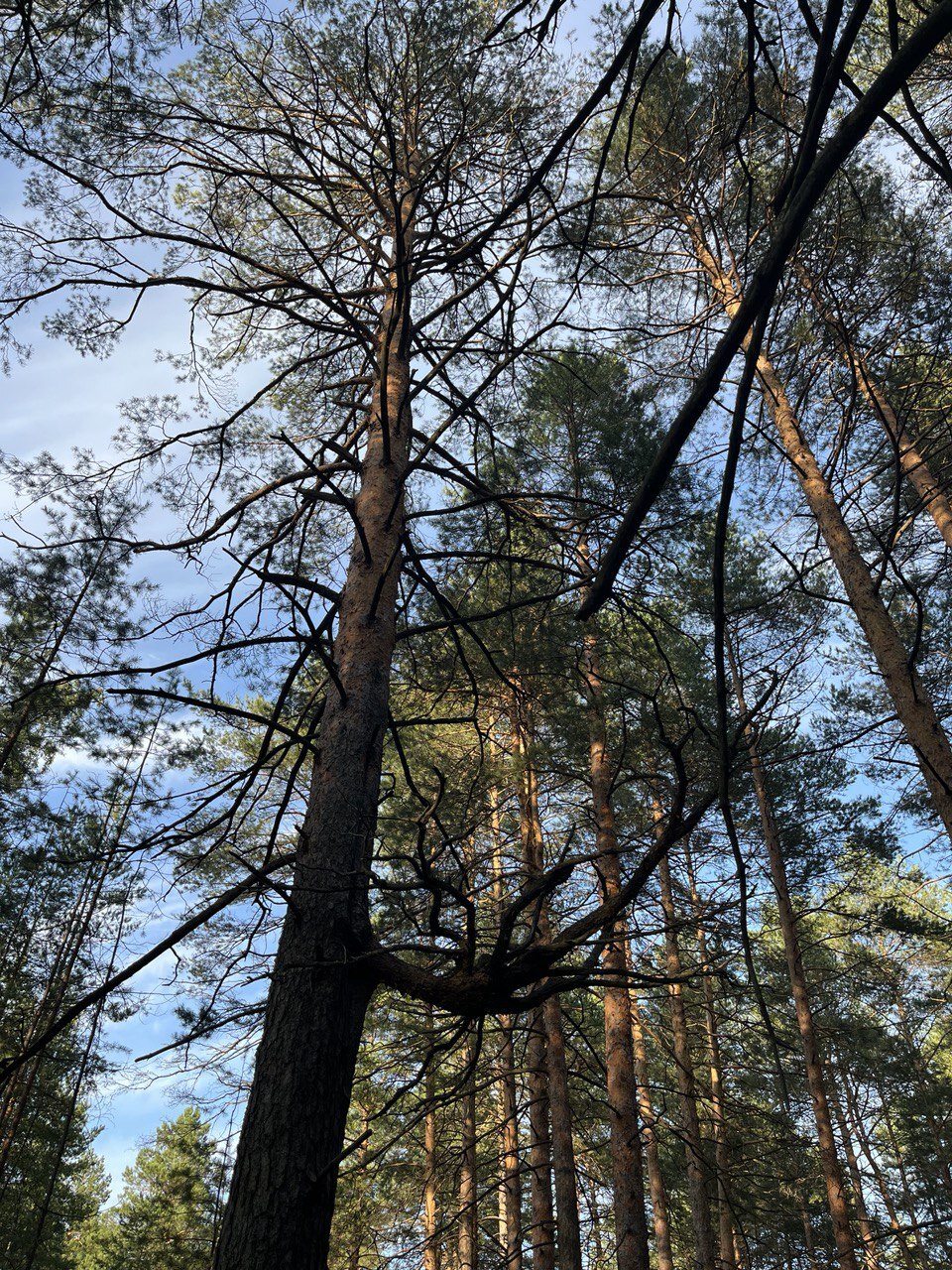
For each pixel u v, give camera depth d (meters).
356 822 3.34
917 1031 16.67
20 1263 13.37
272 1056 2.78
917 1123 16.75
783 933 12.41
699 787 11.78
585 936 2.54
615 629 8.99
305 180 6.09
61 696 8.79
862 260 7.29
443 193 5.31
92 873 9.12
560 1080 9.80
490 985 2.61
